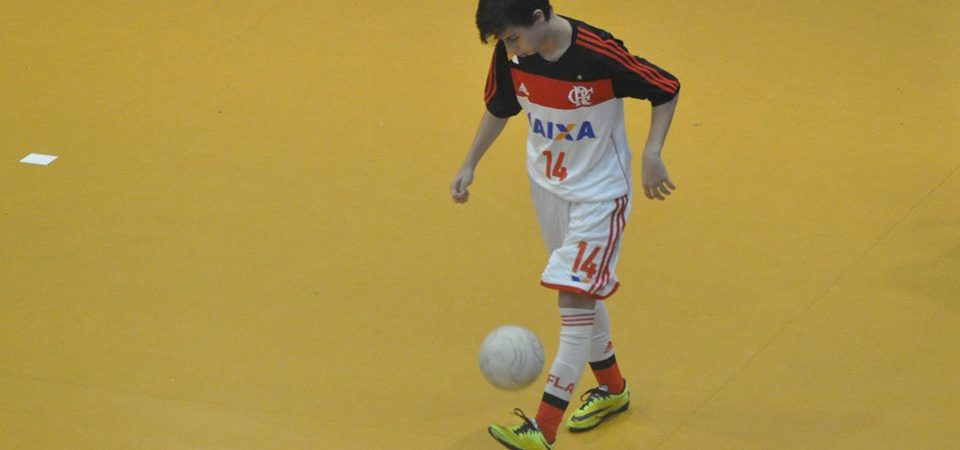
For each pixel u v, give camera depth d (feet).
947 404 55.93
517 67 49.49
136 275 68.74
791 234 71.82
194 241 72.49
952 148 81.66
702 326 62.95
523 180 79.61
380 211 75.87
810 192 76.69
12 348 61.77
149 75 96.73
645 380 58.80
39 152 83.97
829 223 72.90
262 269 69.36
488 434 54.95
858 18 103.91
